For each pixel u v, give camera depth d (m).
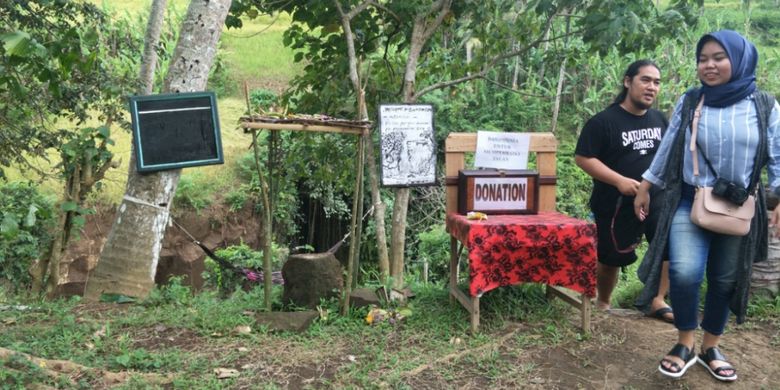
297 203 12.54
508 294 4.62
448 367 3.71
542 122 15.72
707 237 3.45
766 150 3.28
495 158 4.52
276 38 21.67
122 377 3.43
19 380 3.17
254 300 4.84
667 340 4.15
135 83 7.84
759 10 22.72
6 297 6.21
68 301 5.04
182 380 3.38
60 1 7.11
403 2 6.05
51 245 5.93
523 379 3.60
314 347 3.94
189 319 4.31
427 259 10.35
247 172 12.60
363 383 3.46
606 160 4.45
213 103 5.16
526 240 3.99
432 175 4.87
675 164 3.49
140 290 5.20
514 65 15.77
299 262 4.52
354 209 4.53
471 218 4.20
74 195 5.72
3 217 3.58
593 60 14.88
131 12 21.02
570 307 4.66
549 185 4.60
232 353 3.81
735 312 3.46
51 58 3.62
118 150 13.16
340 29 6.77
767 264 4.82
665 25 6.17
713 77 3.33
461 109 15.01
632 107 4.41
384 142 4.73
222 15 5.42
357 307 4.50
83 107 7.82
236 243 11.76
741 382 3.62
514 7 6.82
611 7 5.79
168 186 5.30
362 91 4.53
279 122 4.19
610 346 4.04
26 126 8.02
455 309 4.52
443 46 9.34
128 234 5.21
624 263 4.56
